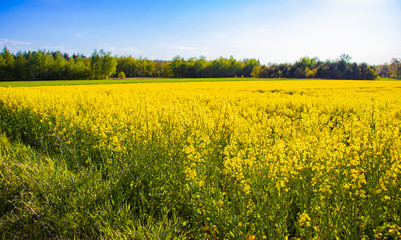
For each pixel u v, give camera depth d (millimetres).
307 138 3660
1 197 3303
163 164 3619
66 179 3691
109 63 88500
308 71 94062
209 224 2668
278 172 2701
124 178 3787
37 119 6746
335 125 7598
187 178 3061
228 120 4559
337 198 2523
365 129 3906
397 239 2102
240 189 2814
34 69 84125
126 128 4762
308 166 2758
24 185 3510
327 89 24641
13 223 2908
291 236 2760
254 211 2500
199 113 4395
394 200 2434
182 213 3145
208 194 2912
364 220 2365
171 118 4590
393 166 2600
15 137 6523
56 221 2938
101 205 3209
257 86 30141
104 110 7320
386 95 16359
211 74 111375
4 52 84375
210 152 3510
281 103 11508
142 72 113625
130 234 2707
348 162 2760
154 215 3260
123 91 19812
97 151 5043
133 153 4207
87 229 2895
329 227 2252
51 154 5227
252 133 4238
